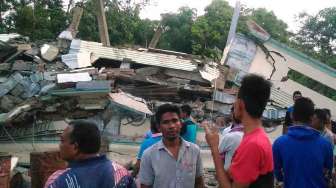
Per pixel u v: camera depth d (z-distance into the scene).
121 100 12.82
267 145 3.07
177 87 13.99
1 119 12.05
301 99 4.43
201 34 30.81
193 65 14.95
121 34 28.50
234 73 15.52
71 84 12.61
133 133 13.06
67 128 3.12
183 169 4.12
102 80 12.73
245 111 3.15
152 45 18.75
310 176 4.20
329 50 30.59
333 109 16.41
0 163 7.78
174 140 4.16
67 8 28.25
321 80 16.50
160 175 4.09
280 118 14.64
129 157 12.91
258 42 16.06
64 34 14.98
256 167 2.99
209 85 14.88
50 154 7.93
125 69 14.02
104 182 3.03
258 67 16.03
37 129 12.88
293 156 4.23
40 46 14.87
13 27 26.77
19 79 12.94
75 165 3.05
